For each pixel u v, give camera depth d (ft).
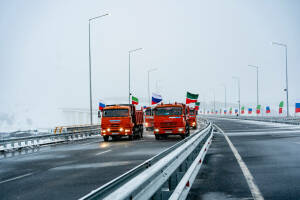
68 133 92.12
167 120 82.89
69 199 22.70
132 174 14.40
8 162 47.21
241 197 20.92
